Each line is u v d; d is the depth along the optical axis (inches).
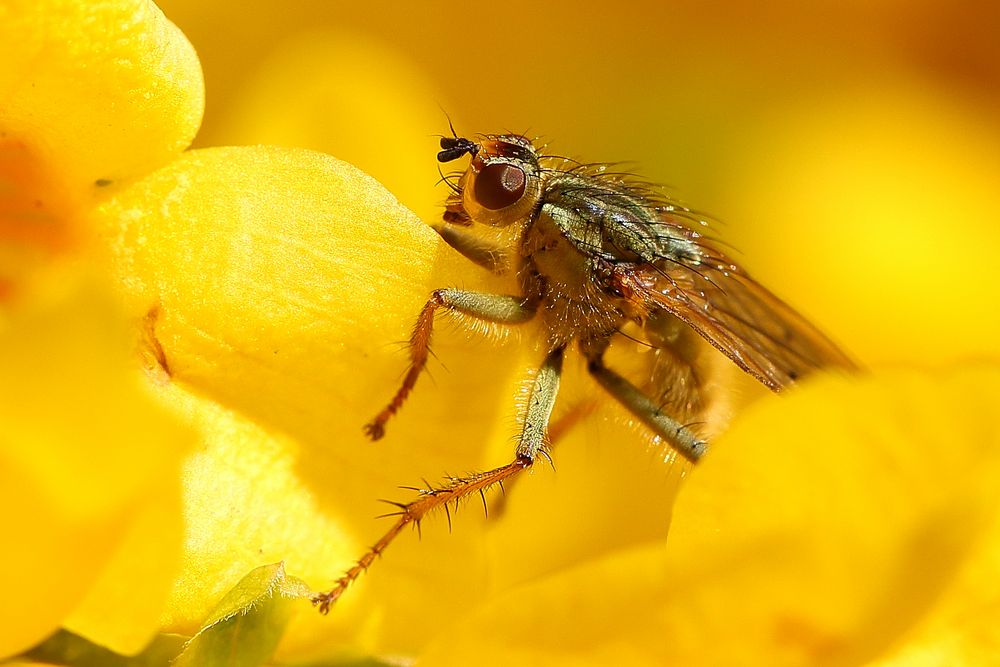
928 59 4.6
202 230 3.4
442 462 3.5
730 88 4.5
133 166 3.4
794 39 4.6
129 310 3.4
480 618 3.0
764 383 4.2
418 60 4.3
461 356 3.5
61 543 3.0
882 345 4.4
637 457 4.2
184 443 3.0
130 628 3.1
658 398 4.2
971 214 4.4
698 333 4.3
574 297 4.2
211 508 3.4
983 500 3.0
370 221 3.5
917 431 3.0
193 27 4.1
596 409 4.2
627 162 4.4
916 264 4.4
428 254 3.5
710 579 3.0
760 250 4.4
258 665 3.2
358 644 3.4
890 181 4.5
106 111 3.4
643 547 3.0
